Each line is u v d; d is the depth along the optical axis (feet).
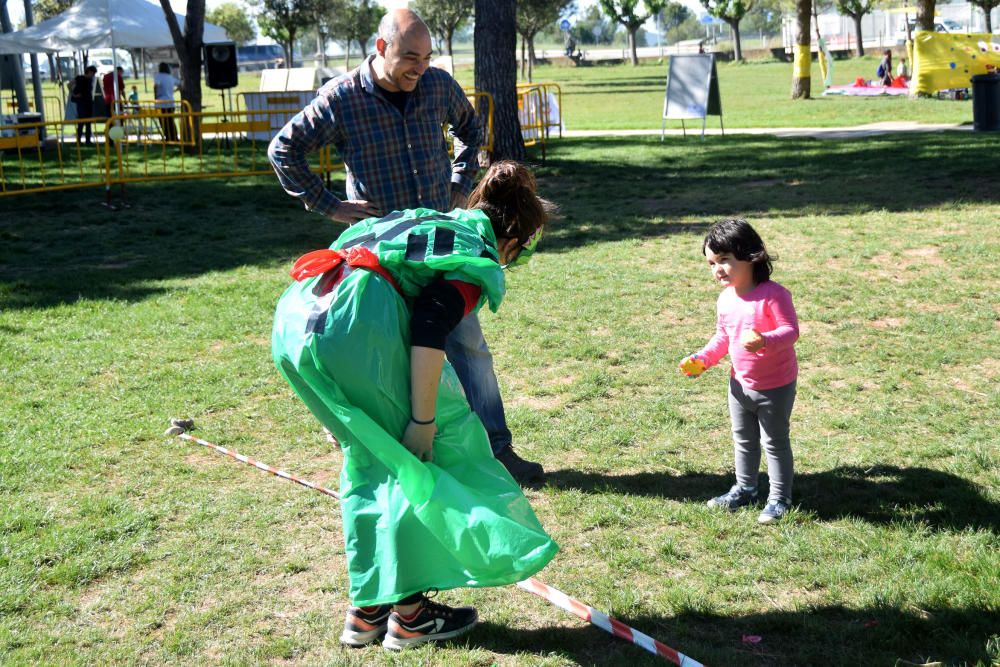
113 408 18.42
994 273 26.12
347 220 14.39
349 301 9.58
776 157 53.72
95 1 76.79
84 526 13.70
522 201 11.11
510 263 11.46
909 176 43.80
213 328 23.68
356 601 9.98
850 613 11.30
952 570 12.00
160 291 27.63
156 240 36.35
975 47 98.17
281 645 10.98
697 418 17.44
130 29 76.59
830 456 15.65
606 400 18.48
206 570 12.64
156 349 22.15
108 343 22.56
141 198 46.44
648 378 19.51
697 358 13.85
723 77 166.50
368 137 14.29
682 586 12.01
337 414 9.69
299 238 36.32
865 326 22.31
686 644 10.77
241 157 62.80
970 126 69.05
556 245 32.50
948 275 26.18
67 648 11.03
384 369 9.63
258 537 13.47
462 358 14.60
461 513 9.61
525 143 61.72
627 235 33.78
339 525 13.78
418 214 10.51
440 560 9.94
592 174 50.57
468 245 9.93
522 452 16.21
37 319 24.70
